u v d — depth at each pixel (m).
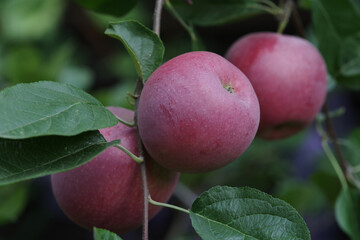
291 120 0.62
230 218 0.50
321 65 0.63
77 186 0.54
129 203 0.54
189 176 0.97
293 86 0.61
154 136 0.50
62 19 1.23
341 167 0.71
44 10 1.10
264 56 0.61
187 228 1.05
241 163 1.03
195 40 0.64
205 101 0.50
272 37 0.63
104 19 1.11
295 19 0.68
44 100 0.48
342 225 0.69
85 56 1.31
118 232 0.56
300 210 0.93
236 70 0.53
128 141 0.53
